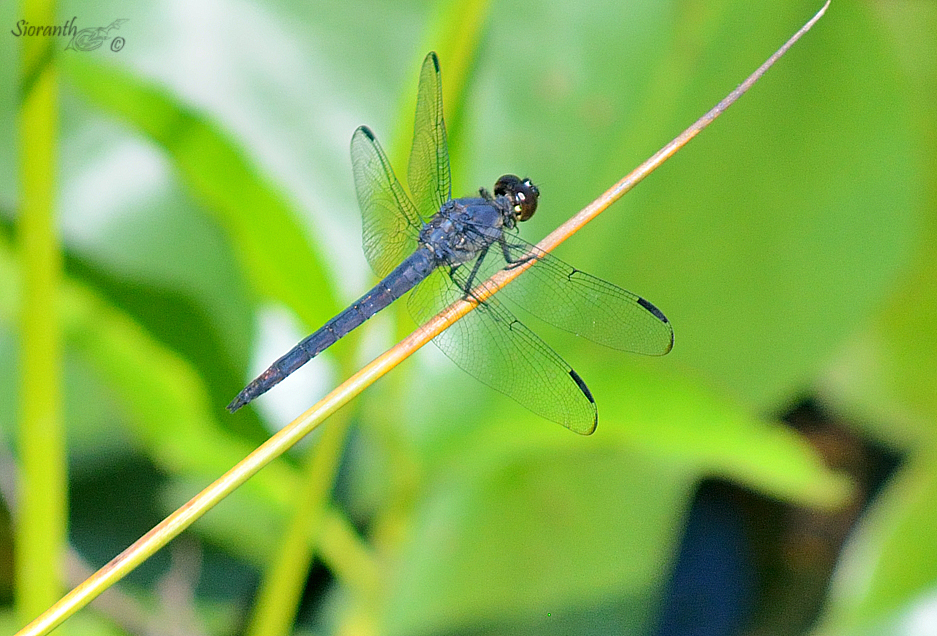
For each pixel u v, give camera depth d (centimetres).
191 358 129
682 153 132
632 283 132
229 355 130
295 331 132
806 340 132
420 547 130
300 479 129
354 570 129
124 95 127
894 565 130
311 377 132
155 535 124
